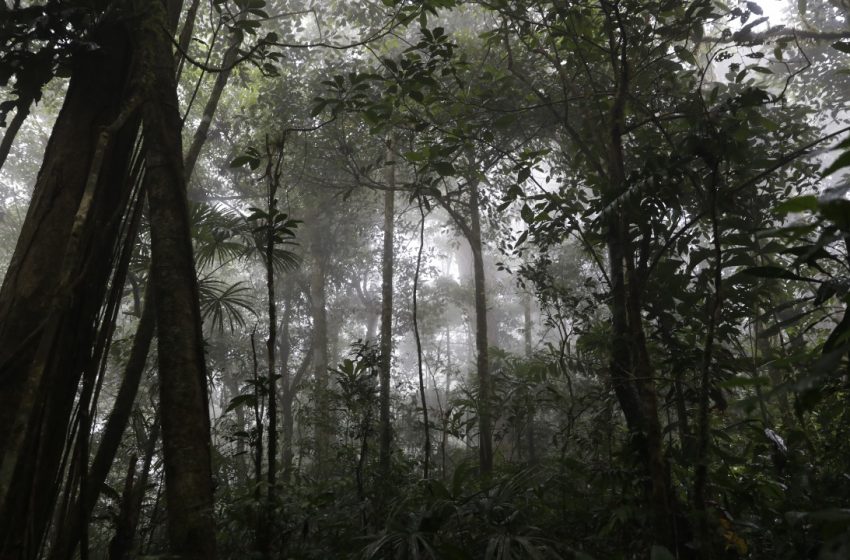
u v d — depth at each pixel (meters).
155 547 3.74
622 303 3.83
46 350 1.97
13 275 2.46
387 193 8.48
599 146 4.45
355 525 3.82
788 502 3.18
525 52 6.23
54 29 2.97
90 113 2.78
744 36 4.03
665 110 4.96
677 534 2.83
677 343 3.69
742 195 4.04
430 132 4.89
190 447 2.14
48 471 2.34
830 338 1.54
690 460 3.12
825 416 3.82
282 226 3.07
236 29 3.49
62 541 2.27
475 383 8.93
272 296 2.98
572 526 3.57
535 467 3.78
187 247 2.44
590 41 4.08
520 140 6.92
